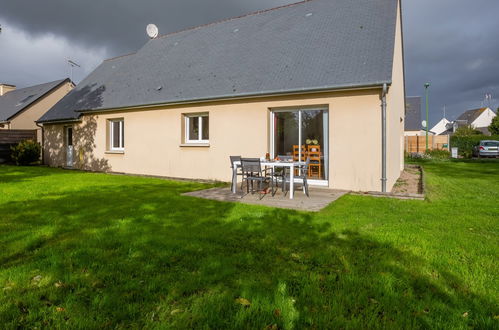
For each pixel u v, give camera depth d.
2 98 28.62
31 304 2.42
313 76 8.92
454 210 5.88
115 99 13.32
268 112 9.66
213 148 10.69
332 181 8.62
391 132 8.87
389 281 2.81
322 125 9.05
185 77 12.14
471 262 3.29
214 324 2.17
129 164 13.07
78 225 4.70
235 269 3.06
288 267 3.16
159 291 2.64
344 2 11.80
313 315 2.29
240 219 5.07
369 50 8.92
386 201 6.85
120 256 3.44
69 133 16.44
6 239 4.00
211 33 14.60
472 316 2.29
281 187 8.88
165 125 11.89
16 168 15.62
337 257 3.40
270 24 12.78
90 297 2.54
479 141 29.72
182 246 3.74
